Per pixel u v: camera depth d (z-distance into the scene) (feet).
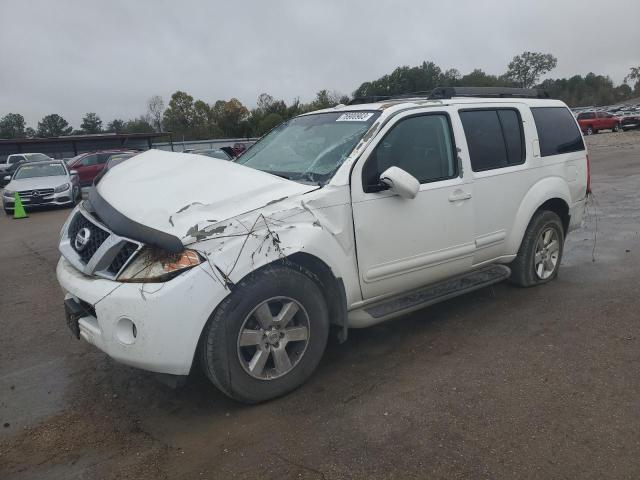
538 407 10.50
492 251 15.34
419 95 16.85
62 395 12.12
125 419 10.94
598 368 11.98
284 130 15.29
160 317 9.54
